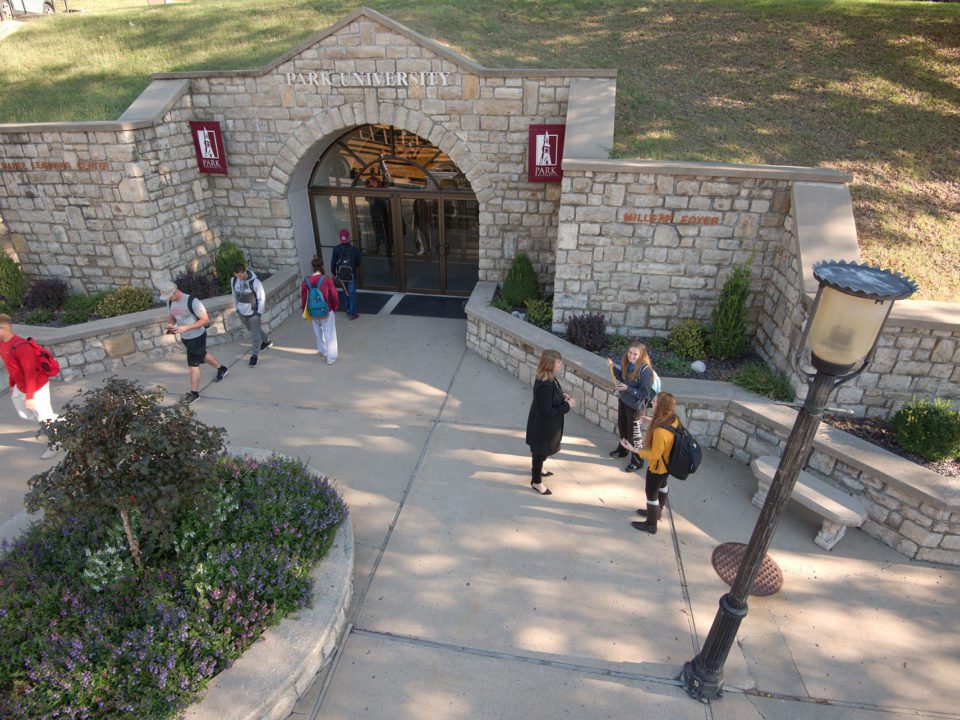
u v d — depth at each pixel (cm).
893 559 625
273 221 1184
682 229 875
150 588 493
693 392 776
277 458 675
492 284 1153
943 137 1026
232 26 1499
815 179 809
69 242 1079
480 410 874
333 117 1080
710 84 1173
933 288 801
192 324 838
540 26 1384
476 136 1053
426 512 675
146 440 441
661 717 464
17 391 762
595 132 945
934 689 493
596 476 741
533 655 512
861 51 1230
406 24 1299
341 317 1189
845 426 723
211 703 425
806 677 499
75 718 404
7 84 1278
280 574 511
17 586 494
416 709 467
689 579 592
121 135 959
